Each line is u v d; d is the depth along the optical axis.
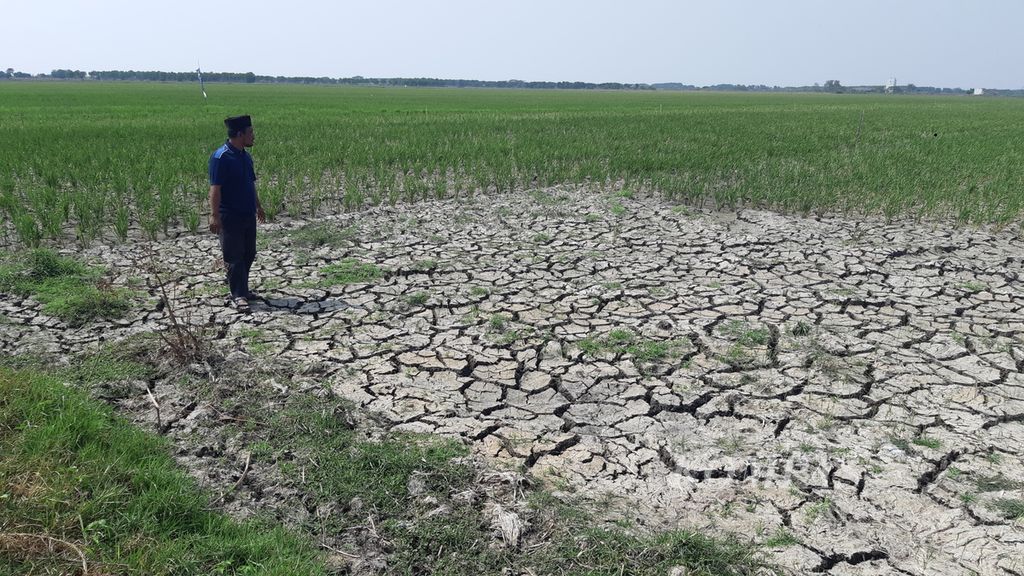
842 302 6.65
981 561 3.15
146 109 36.88
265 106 43.03
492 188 12.70
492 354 5.38
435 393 4.73
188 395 4.45
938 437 4.25
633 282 7.24
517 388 4.86
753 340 5.71
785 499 3.61
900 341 5.74
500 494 3.54
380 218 9.97
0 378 4.14
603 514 3.44
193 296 6.46
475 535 3.20
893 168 14.44
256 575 2.88
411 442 4.02
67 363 4.91
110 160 13.70
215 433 4.03
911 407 4.62
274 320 5.95
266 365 4.97
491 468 3.79
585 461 3.96
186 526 3.17
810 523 3.41
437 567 3.02
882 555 3.19
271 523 3.29
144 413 4.26
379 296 6.64
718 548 3.16
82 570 2.73
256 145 16.98
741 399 4.71
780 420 4.43
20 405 3.87
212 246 8.27
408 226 9.48
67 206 9.39
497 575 2.98
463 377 4.99
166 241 8.60
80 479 3.22
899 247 8.70
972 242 9.05
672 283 7.23
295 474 3.64
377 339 5.62
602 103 60.69
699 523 3.41
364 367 5.08
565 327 5.97
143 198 9.87
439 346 5.52
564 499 3.54
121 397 4.45
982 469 3.90
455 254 8.18
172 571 2.83
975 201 11.00
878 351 5.54
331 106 44.59
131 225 9.42
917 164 15.41
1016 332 5.97
